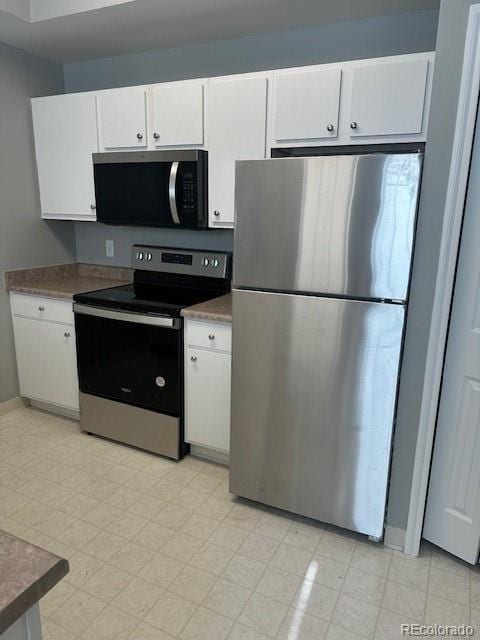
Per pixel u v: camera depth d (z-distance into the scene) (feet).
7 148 9.45
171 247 9.75
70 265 11.25
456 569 6.13
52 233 10.74
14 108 9.47
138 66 9.71
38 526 6.77
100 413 9.14
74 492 7.59
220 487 7.81
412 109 6.39
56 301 9.30
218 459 8.54
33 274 10.41
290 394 6.47
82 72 10.33
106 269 11.01
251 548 6.42
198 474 8.18
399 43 7.56
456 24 4.92
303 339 6.19
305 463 6.62
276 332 6.34
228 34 8.51
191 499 7.47
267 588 5.74
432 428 5.94
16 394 10.55
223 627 5.20
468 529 5.99
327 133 7.01
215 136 7.89
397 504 6.30
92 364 8.98
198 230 9.61
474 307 5.52
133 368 8.50
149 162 8.43
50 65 10.14
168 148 8.34
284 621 5.29
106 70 10.05
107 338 8.66
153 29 8.31
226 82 7.58
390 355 5.75
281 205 5.92
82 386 9.23
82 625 5.19
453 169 5.20
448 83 5.07
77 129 9.20
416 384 5.86
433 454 6.15
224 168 7.97
